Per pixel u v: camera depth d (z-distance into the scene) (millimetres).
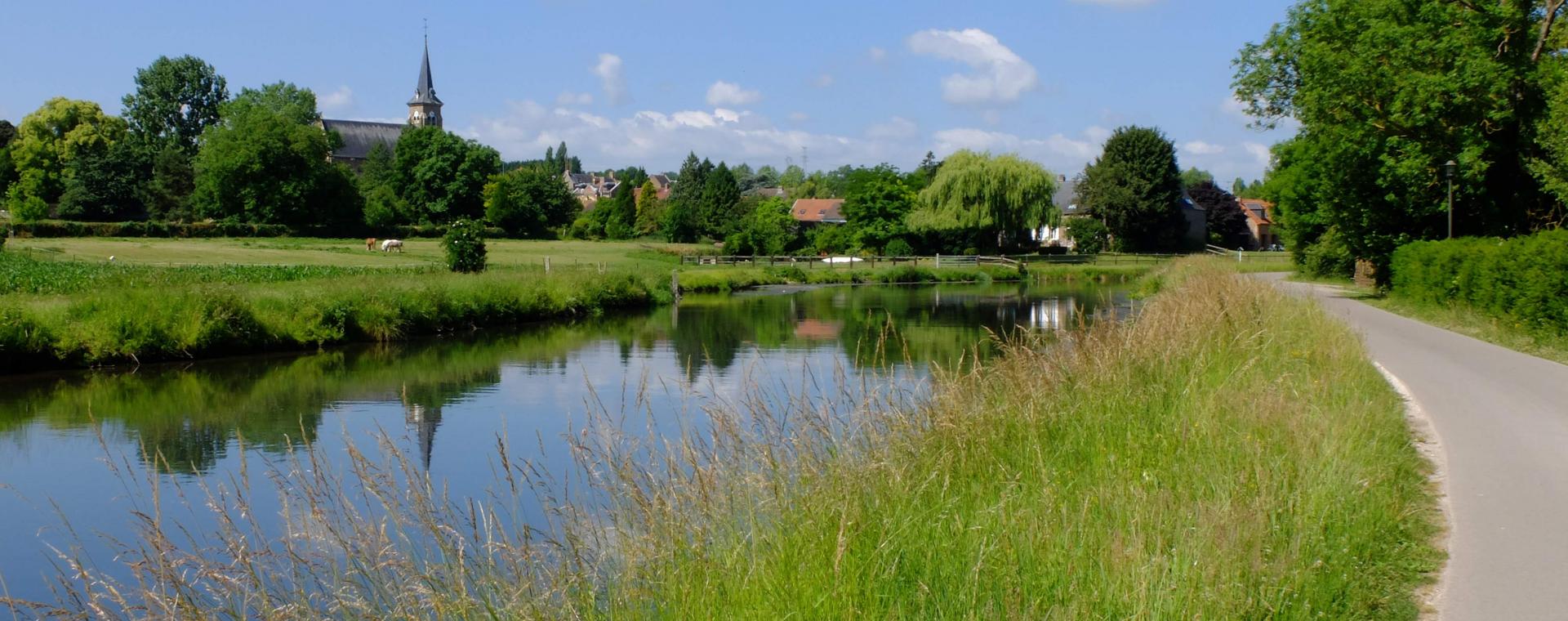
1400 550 5406
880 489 5609
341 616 5219
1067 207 100375
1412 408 9820
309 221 74688
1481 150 24156
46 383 18281
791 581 4516
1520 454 7738
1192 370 8953
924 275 55750
